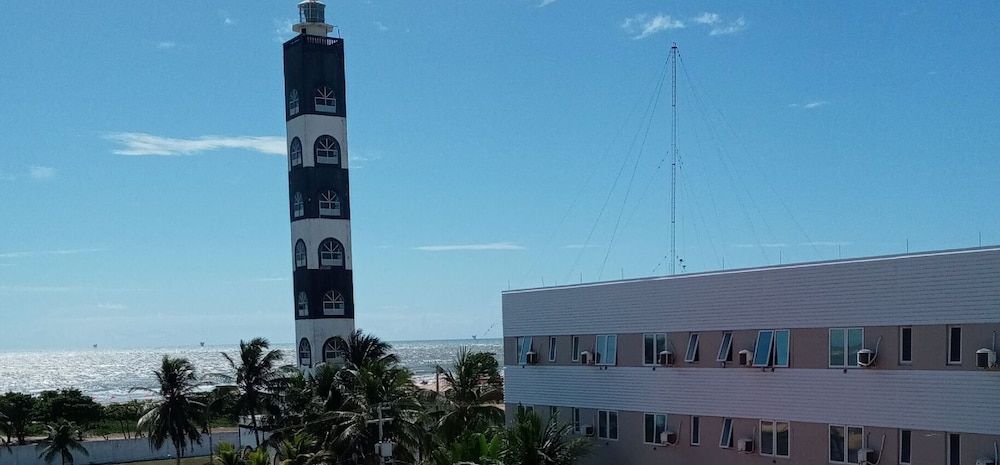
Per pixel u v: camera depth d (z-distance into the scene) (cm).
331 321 8569
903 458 3403
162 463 8825
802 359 3769
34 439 10125
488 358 6912
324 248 8581
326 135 8631
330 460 5188
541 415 5056
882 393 3475
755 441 3934
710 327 4175
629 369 4559
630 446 4538
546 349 5056
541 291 5103
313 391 6019
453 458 4244
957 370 3250
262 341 7319
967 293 3225
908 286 3406
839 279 3641
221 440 9475
